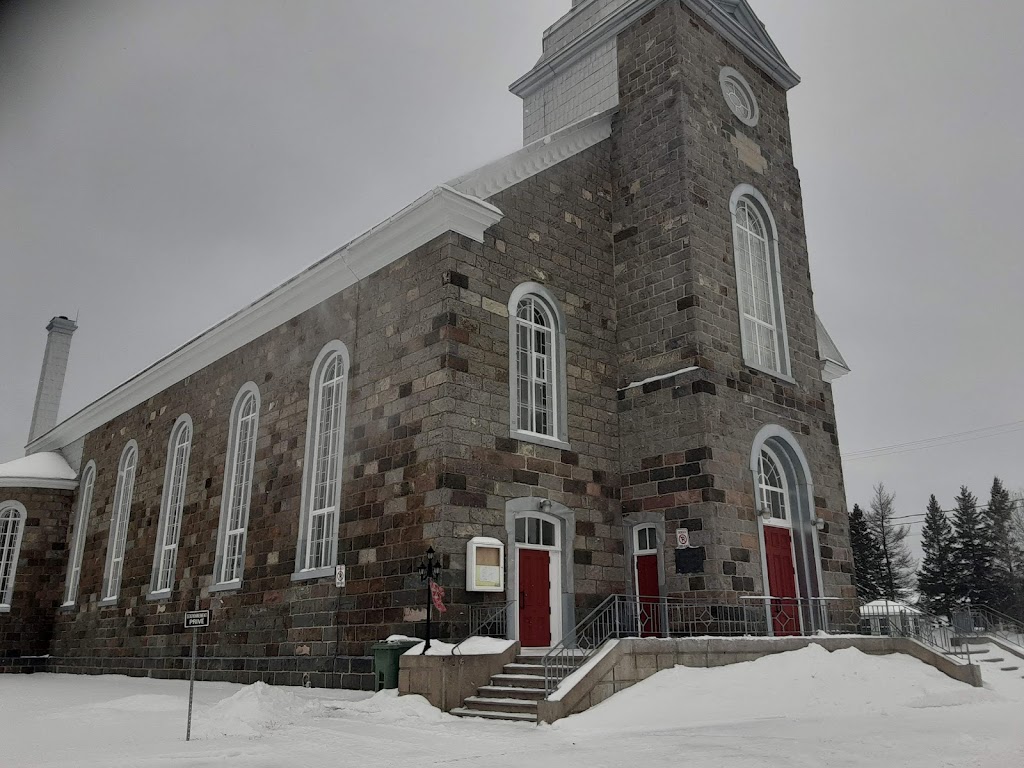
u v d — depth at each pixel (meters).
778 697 12.72
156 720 12.49
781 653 14.60
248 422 22.48
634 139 20.42
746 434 18.23
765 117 22.53
